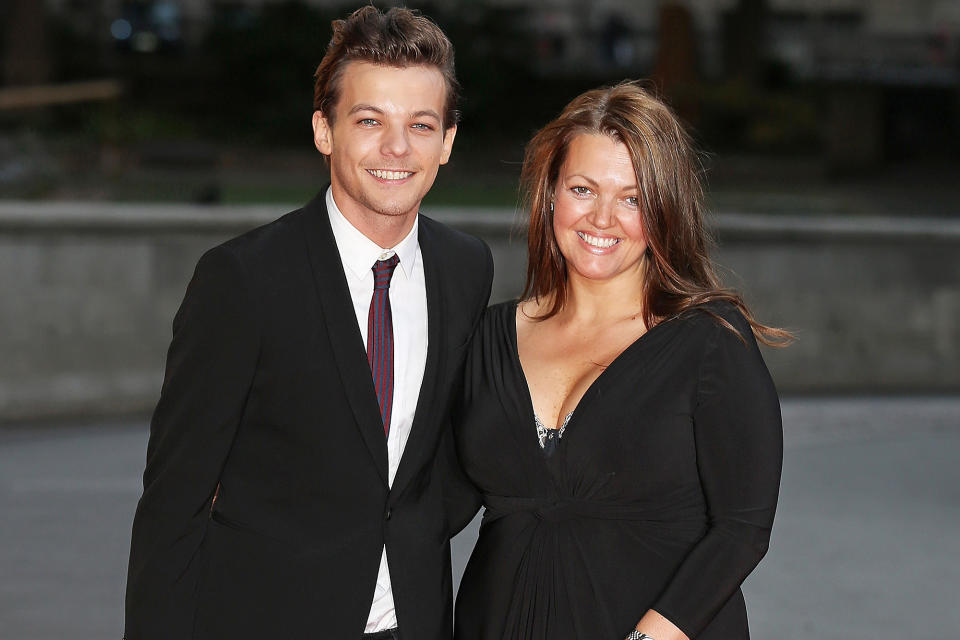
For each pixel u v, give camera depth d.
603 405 2.75
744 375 2.71
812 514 6.68
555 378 2.90
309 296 2.74
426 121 2.75
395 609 2.80
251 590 2.71
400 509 2.82
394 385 2.84
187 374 2.70
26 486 6.92
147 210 8.84
